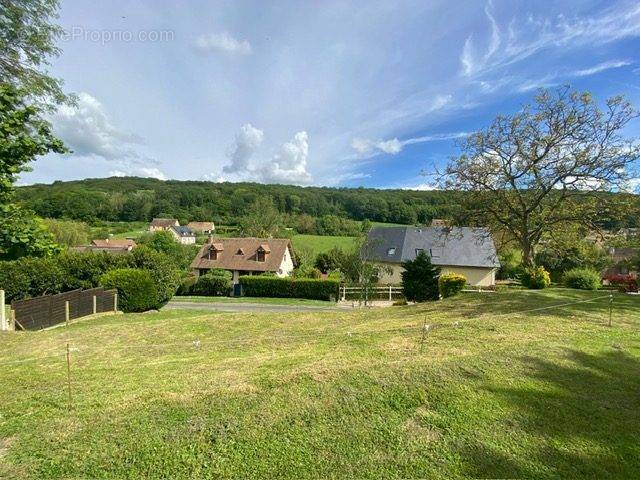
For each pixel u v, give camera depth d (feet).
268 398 11.65
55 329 32.91
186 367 15.92
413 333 21.59
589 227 54.65
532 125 54.44
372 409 11.23
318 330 27.25
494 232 65.72
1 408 11.43
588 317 25.43
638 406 12.03
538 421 10.85
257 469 8.66
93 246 143.13
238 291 91.56
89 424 10.20
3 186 15.16
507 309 29.48
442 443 9.76
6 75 35.24
